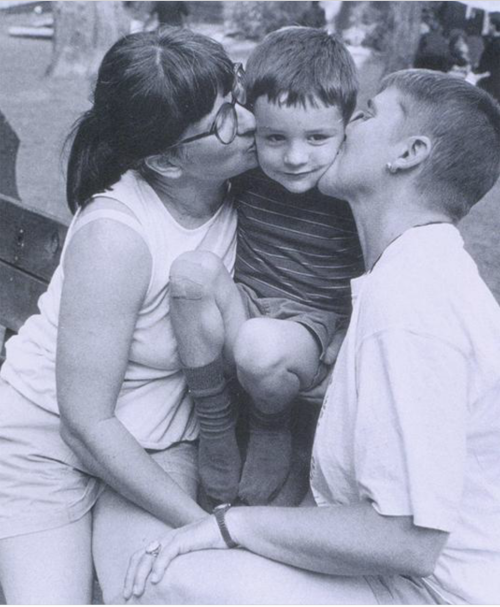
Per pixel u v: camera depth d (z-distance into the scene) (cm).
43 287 329
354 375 204
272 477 253
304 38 230
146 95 226
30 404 260
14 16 824
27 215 331
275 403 244
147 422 254
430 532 192
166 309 243
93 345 233
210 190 245
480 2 714
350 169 221
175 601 213
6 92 788
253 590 207
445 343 194
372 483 195
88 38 816
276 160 231
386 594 211
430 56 734
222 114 229
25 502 254
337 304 256
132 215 237
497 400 202
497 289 567
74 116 761
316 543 201
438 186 215
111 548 245
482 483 208
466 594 209
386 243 219
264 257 254
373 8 744
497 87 714
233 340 245
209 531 214
